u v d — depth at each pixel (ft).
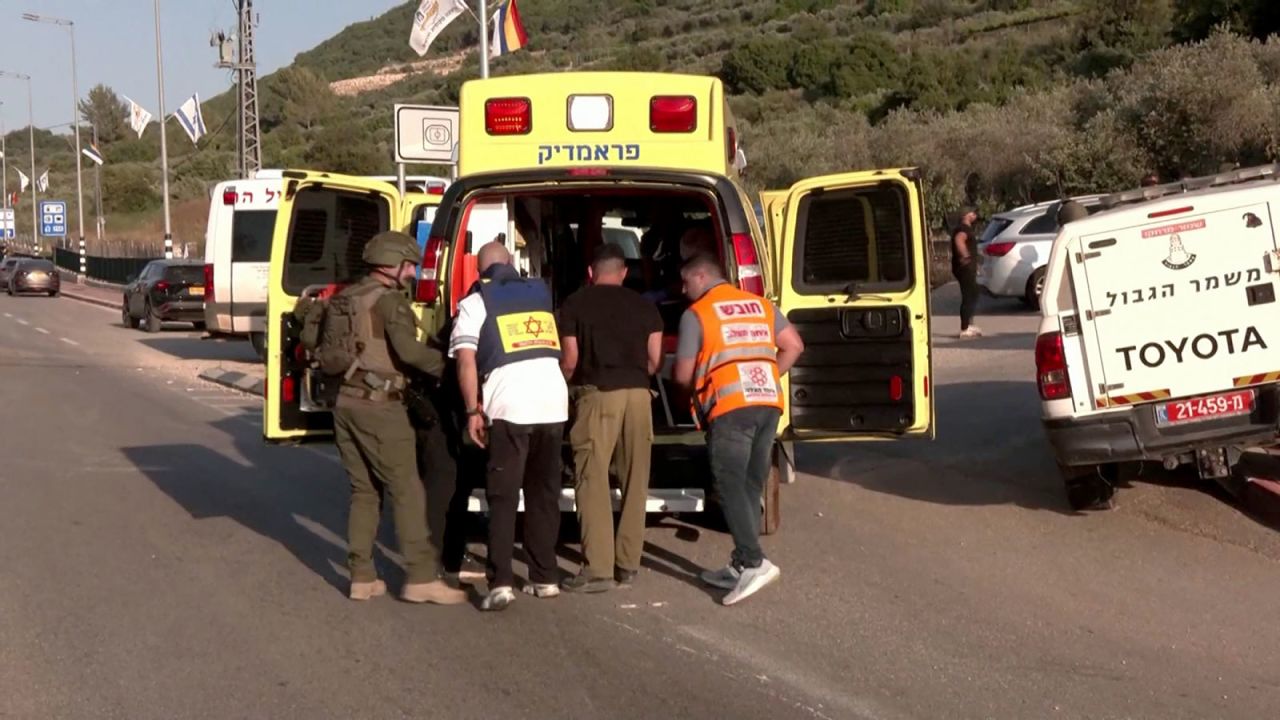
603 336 23.80
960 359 52.42
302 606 23.39
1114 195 28.37
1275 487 28.12
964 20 244.22
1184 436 26.63
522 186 26.02
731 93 231.50
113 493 33.58
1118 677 19.53
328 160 244.83
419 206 32.55
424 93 336.49
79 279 181.47
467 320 23.03
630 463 24.17
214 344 83.82
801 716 17.88
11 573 25.50
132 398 54.75
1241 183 27.89
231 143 369.09
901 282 26.40
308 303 24.90
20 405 51.96
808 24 275.39
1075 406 27.20
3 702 18.48
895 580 24.86
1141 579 24.71
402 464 23.13
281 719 17.87
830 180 26.50
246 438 43.14
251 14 122.42
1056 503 30.45
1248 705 18.40
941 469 34.45
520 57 334.65
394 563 26.58
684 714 17.95
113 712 18.12
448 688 19.08
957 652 20.66
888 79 213.87
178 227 268.00
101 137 410.52
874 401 26.35
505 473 22.89
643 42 324.39
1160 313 26.71
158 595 24.06
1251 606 23.02
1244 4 142.31
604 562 24.14
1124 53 166.71
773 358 23.66
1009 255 69.21
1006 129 117.60
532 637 21.52
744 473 23.30
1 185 351.25
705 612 22.89
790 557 26.58
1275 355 26.30
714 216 25.95
